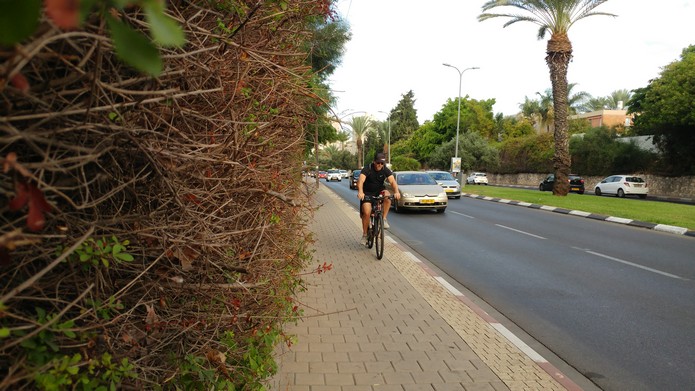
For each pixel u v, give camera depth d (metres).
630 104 41.09
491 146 59.50
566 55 28.20
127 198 1.95
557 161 29.25
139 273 2.03
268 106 3.07
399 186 19.55
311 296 6.72
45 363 1.61
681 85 30.88
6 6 0.68
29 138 1.26
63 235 1.50
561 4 26.86
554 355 5.03
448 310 6.15
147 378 2.18
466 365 4.48
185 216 2.10
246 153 2.51
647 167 38.12
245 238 2.76
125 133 1.61
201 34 2.11
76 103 1.53
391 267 8.70
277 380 4.06
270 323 3.44
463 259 9.93
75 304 1.73
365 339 5.10
